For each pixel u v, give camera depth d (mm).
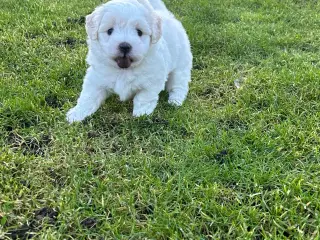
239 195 397
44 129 494
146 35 497
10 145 462
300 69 656
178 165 434
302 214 376
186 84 602
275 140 476
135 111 528
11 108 515
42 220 365
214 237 351
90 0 970
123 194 397
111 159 443
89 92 525
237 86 612
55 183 413
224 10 964
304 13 958
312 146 468
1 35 734
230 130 500
